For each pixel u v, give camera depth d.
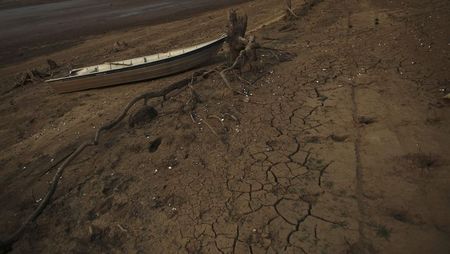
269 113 7.32
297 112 7.20
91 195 6.00
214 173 5.83
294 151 6.04
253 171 5.71
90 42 19.45
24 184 6.93
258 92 8.32
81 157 7.22
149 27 21.27
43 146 8.39
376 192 4.92
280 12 17.23
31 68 15.97
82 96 11.25
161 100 9.02
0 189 6.95
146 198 5.61
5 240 5.32
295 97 7.81
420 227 4.31
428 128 6.02
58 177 6.41
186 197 5.43
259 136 6.61
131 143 7.28
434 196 4.70
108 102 10.24
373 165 5.41
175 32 18.48
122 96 10.46
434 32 10.03
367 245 4.20
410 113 6.50
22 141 9.00
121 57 15.01
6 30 25.12
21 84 13.82
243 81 8.88
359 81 8.04
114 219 5.35
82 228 5.36
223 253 4.41
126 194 5.80
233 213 4.96
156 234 4.90
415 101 6.84
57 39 21.34
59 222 5.58
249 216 4.87
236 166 5.89
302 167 5.63
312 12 15.38
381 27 11.52
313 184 5.25
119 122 8.38
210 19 20.36
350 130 6.35
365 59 9.14
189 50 11.39
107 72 10.86
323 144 6.11
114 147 7.29
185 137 6.99
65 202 5.99
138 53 15.19
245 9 21.09
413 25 11.02
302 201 4.98
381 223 4.45
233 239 4.57
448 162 5.21
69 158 6.80
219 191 5.42
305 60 9.78
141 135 7.50
